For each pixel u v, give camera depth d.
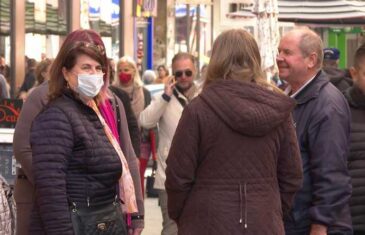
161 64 53.59
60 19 40.59
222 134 9.80
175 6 60.53
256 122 9.73
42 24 38.66
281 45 11.26
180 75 16.64
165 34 59.47
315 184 10.86
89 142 10.30
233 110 9.73
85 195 10.28
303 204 11.01
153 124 16.80
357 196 11.55
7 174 14.87
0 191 10.33
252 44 10.05
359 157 11.59
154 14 47.97
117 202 10.67
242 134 9.83
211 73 10.06
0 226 10.26
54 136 10.17
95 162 10.32
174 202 10.00
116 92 16.91
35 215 10.37
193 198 9.89
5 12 35.81
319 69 11.23
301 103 11.05
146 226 23.25
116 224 10.52
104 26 46.12
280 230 9.94
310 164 10.98
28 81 32.50
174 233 16.72
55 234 10.02
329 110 10.91
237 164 9.82
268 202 9.90
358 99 11.69
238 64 9.98
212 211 9.75
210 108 9.84
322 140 10.85
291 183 10.24
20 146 12.05
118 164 10.53
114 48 47.78
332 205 10.75
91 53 10.44
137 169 12.01
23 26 36.81
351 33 42.75
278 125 9.92
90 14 43.94
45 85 12.09
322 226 10.75
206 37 64.25
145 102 26.12
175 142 9.91
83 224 10.23
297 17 24.64
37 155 10.16
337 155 10.82
